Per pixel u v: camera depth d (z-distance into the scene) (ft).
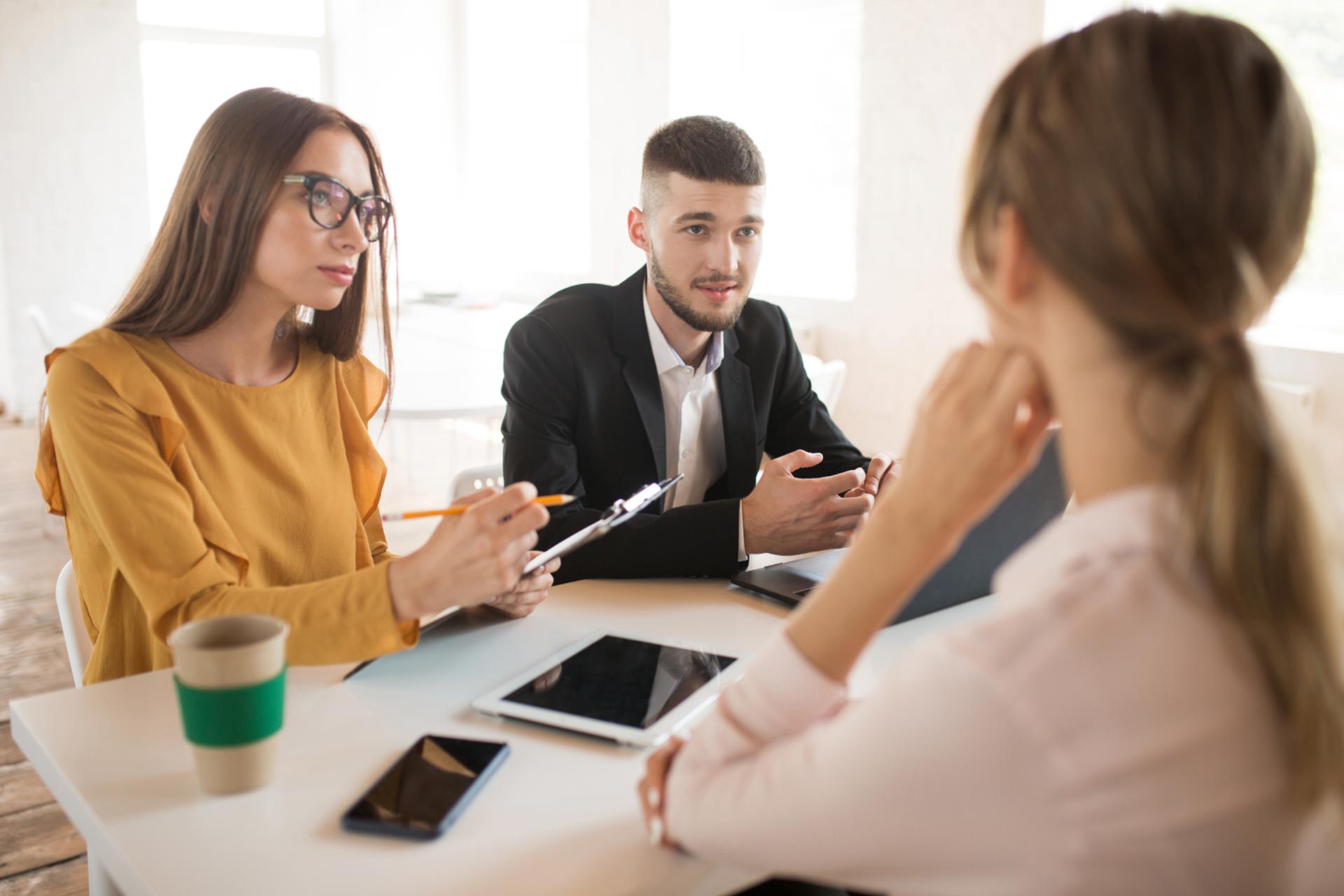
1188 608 1.65
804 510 4.70
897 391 13.79
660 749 2.52
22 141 18.75
